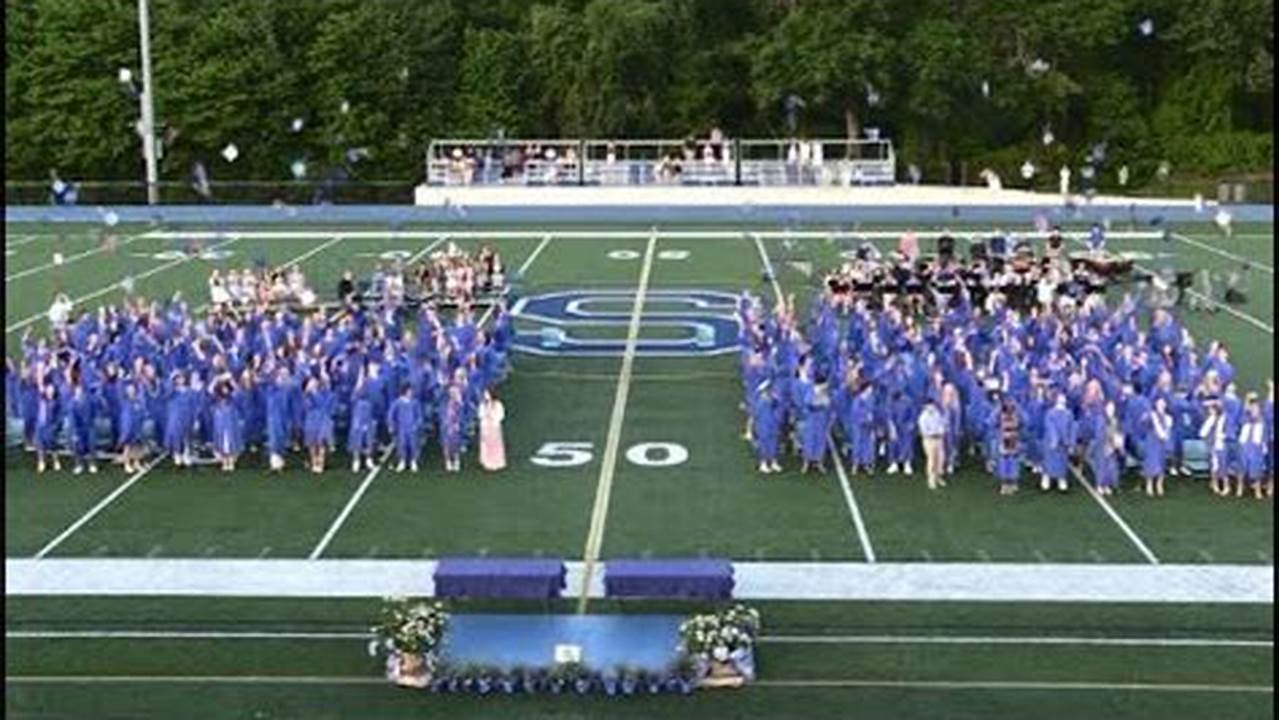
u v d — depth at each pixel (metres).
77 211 63.81
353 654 18.58
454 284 40.53
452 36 77.25
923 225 57.84
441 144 69.31
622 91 75.81
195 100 73.12
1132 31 76.25
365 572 21.34
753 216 60.38
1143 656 18.38
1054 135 77.19
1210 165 74.62
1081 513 23.86
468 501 24.67
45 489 25.55
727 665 17.66
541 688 17.53
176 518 23.86
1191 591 20.44
